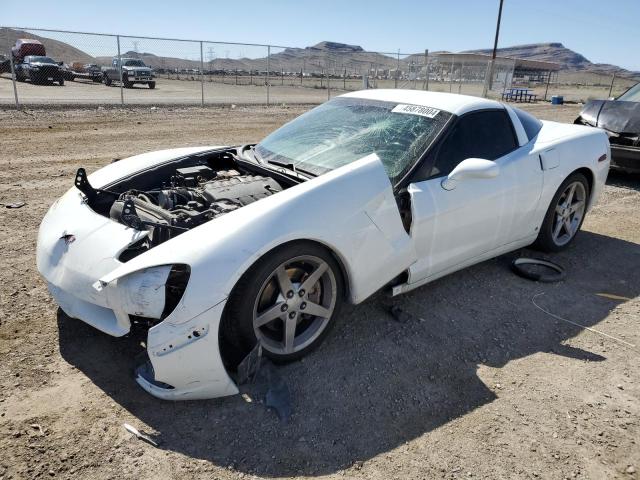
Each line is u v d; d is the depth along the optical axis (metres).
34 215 4.91
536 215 3.99
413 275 3.15
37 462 2.04
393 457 2.18
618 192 6.86
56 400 2.40
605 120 7.09
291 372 2.70
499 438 2.32
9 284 3.47
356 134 3.42
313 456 2.16
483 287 3.82
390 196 2.85
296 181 2.96
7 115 11.62
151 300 2.22
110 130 10.42
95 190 3.08
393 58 24.34
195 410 2.39
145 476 2.01
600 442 2.32
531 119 4.28
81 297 2.45
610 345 3.12
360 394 2.56
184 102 16.66
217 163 3.92
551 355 2.99
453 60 26.12
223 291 2.26
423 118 3.41
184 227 2.61
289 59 28.03
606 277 4.11
